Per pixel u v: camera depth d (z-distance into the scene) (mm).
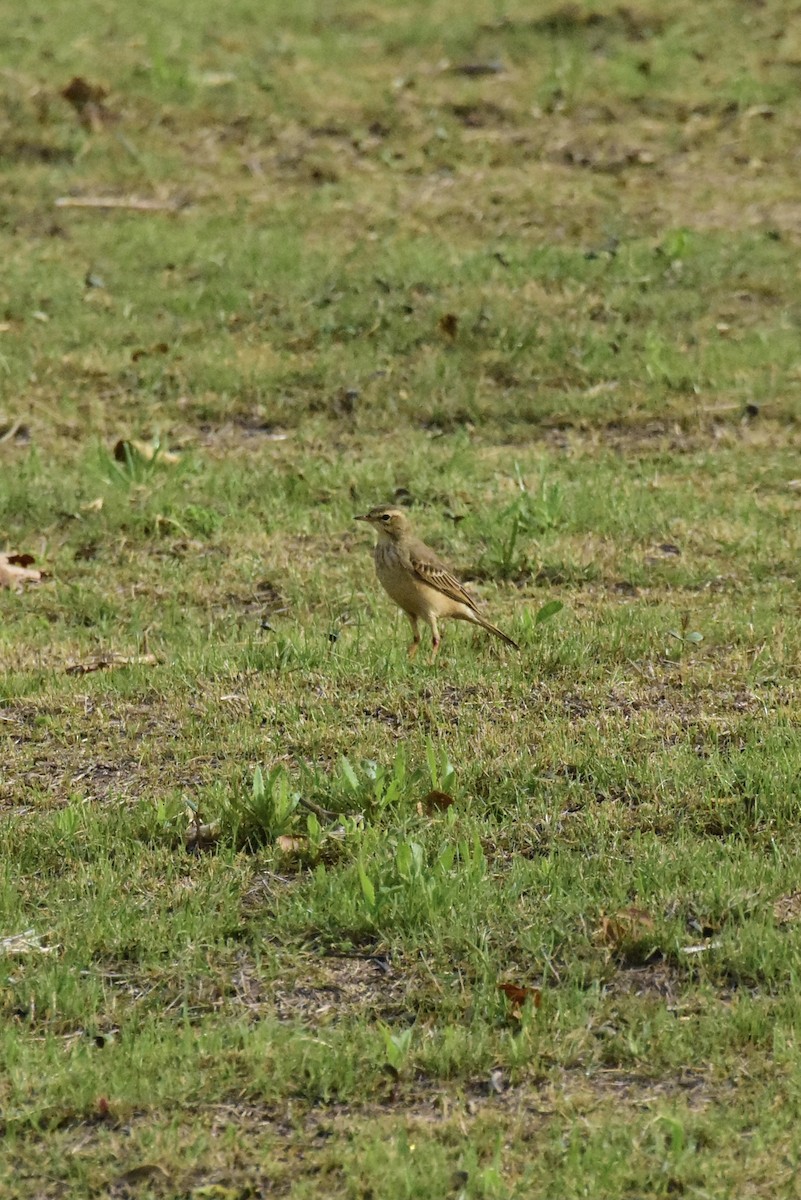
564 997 8766
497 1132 7824
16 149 26375
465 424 19000
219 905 9727
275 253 23047
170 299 21828
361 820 10312
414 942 9250
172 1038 8523
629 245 23500
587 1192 7340
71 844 10422
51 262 22938
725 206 25547
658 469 17750
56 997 8836
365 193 25594
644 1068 8312
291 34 31922
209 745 11734
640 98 29531
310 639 13430
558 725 11758
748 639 13367
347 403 19312
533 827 10461
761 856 10078
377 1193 7410
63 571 15398
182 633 13906
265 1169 7645
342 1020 8734
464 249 23359
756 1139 7672
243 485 17109
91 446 18078
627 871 9859
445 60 30875
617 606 14070
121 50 30000
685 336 20922
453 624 13797
